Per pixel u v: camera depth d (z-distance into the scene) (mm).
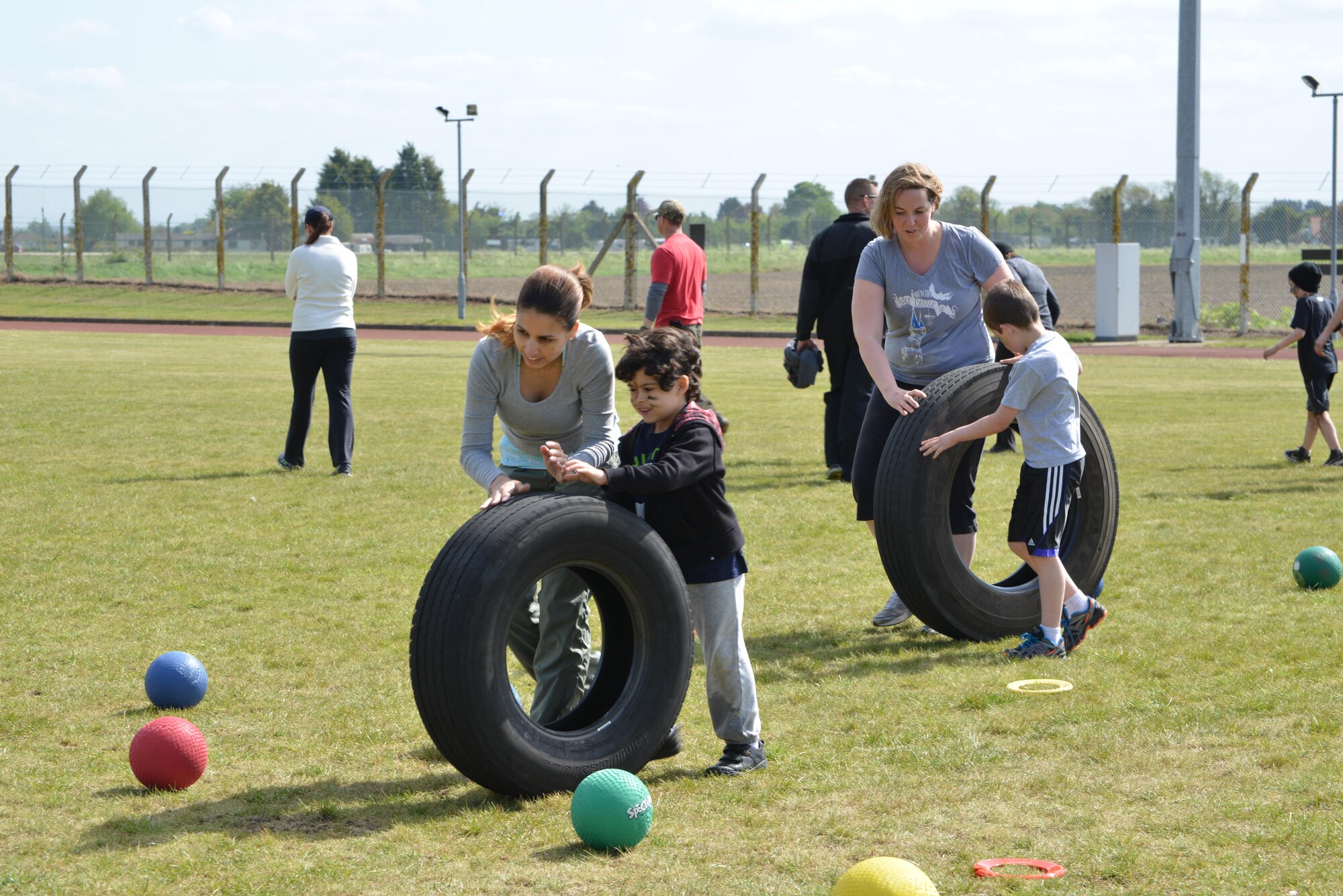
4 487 9656
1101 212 36344
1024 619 5934
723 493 4199
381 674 5301
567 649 4426
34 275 44219
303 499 9281
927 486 5668
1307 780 3904
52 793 3986
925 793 3924
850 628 6086
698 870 3393
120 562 7301
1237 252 46781
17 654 5535
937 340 6145
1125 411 15000
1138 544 7656
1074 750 4273
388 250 43219
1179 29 26984
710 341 29219
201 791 4027
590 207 44062
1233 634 5691
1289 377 19656
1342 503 8906
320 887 3307
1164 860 3369
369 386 17906
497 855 3512
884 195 5996
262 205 44281
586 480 3945
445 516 8695
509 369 4398
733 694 4184
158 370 19719
